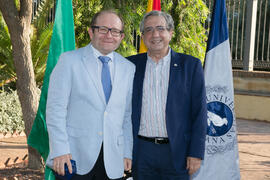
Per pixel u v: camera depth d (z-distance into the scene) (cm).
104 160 232
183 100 268
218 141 349
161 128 273
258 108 905
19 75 427
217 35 354
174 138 267
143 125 278
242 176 465
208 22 956
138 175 281
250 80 927
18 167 453
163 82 273
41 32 916
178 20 870
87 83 228
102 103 231
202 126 263
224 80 351
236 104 950
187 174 274
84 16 864
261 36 1119
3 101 677
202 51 845
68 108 233
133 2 830
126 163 252
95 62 235
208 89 351
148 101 275
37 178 414
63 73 226
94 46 236
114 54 249
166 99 270
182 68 273
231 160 351
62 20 348
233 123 352
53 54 342
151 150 277
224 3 355
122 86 239
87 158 229
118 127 239
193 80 269
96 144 230
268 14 1109
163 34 268
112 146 235
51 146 223
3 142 614
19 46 419
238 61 966
